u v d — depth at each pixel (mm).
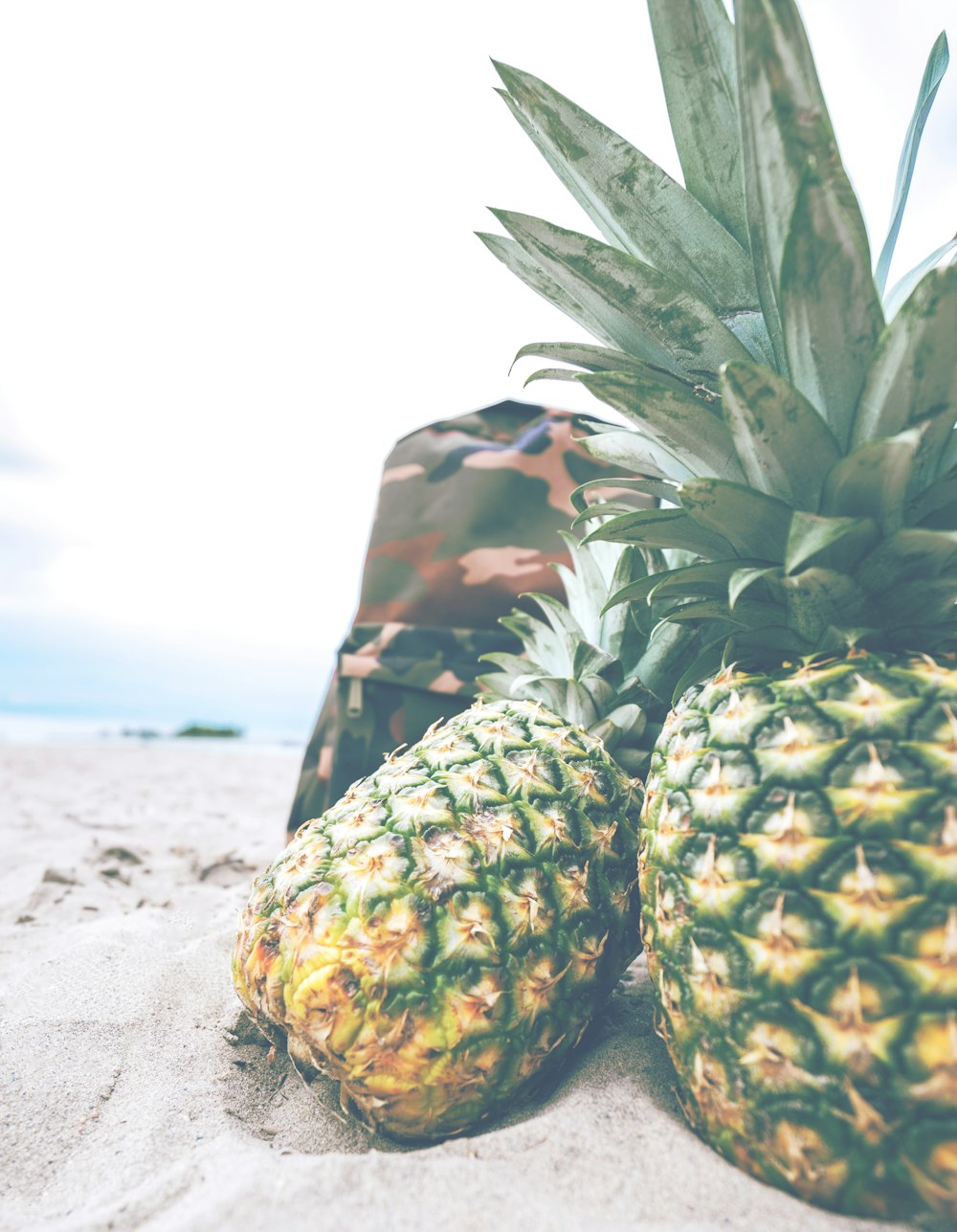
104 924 565
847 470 302
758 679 326
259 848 927
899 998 266
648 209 383
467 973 322
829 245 304
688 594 372
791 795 291
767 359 375
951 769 279
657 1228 268
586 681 434
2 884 758
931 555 310
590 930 358
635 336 379
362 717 645
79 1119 356
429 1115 323
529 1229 268
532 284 412
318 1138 341
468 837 345
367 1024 316
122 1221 283
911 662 306
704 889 301
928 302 291
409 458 729
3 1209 310
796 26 298
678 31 381
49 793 1456
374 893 330
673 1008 313
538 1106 347
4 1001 445
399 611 679
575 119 374
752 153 324
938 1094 260
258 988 344
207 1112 355
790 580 318
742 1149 291
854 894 273
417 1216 272
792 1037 277
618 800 390
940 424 313
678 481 398
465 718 427
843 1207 274
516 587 660
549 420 716
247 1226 266
